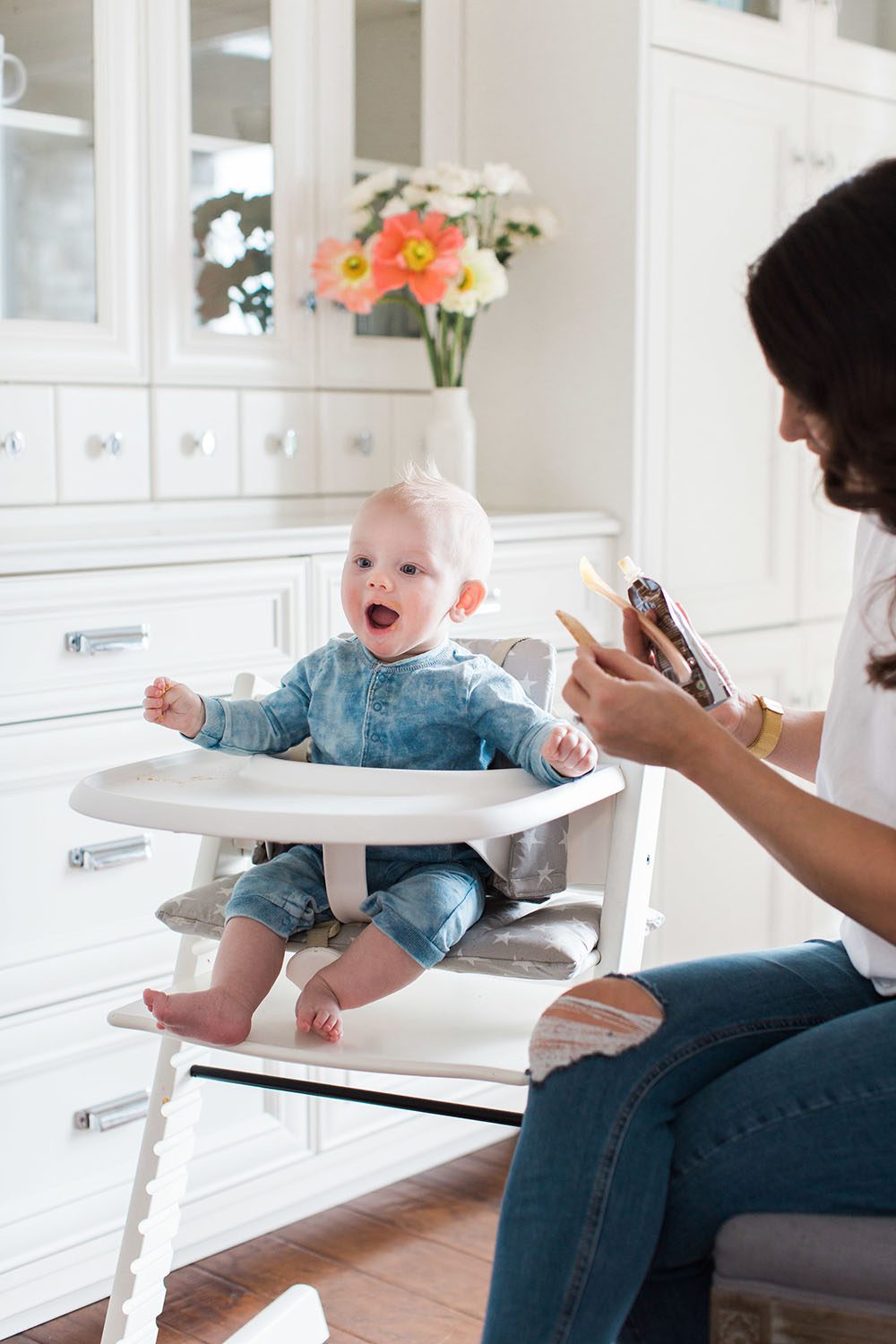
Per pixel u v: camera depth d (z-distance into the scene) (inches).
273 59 89.8
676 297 94.7
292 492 93.8
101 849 70.0
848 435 40.0
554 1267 39.7
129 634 69.8
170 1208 57.2
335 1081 81.7
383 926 50.6
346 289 88.2
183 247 86.3
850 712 44.6
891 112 106.9
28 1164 69.0
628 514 93.8
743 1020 43.5
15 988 67.7
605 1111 41.1
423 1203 83.0
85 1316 71.3
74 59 80.6
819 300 39.9
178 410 87.2
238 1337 64.0
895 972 43.9
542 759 50.4
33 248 80.0
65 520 82.4
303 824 45.3
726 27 95.0
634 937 53.9
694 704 43.3
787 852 41.4
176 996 49.8
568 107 95.0
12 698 66.4
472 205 90.7
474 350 102.5
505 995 55.6
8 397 79.5
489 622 85.6
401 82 97.2
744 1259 40.3
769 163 98.7
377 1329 70.1
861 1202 40.5
